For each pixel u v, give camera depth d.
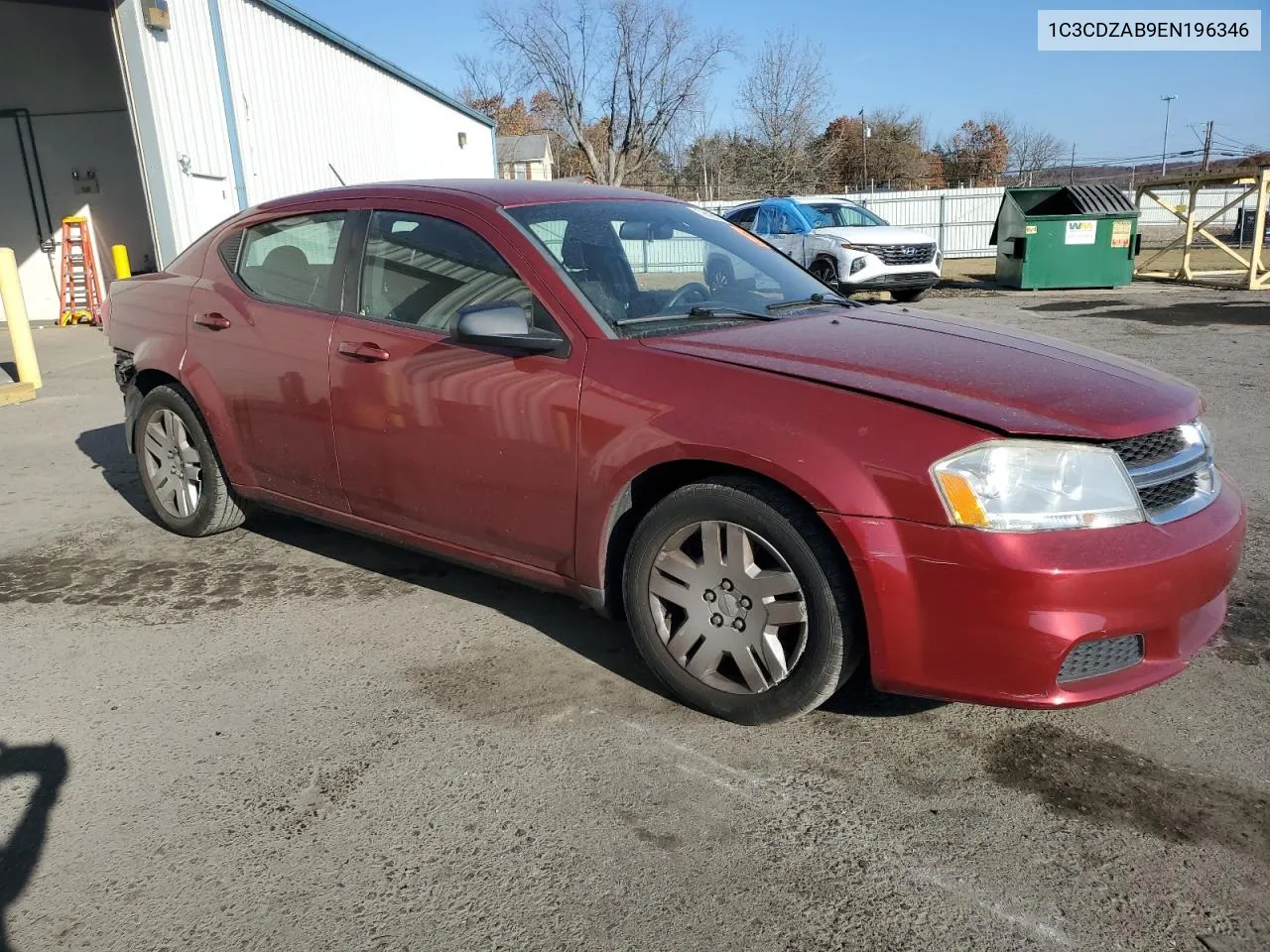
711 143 50.91
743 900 2.20
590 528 3.04
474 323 2.96
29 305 15.98
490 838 2.44
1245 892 2.20
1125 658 2.55
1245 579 3.93
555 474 3.08
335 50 16.98
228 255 4.31
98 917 2.18
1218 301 14.27
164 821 2.53
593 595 3.14
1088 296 15.77
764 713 2.82
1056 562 2.37
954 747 2.80
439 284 3.47
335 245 3.83
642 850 2.38
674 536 2.91
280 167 14.82
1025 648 2.40
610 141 50.88
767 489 2.70
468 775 2.70
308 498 3.96
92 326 14.71
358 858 2.37
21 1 14.66
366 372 3.54
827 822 2.47
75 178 15.45
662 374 2.88
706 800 2.57
